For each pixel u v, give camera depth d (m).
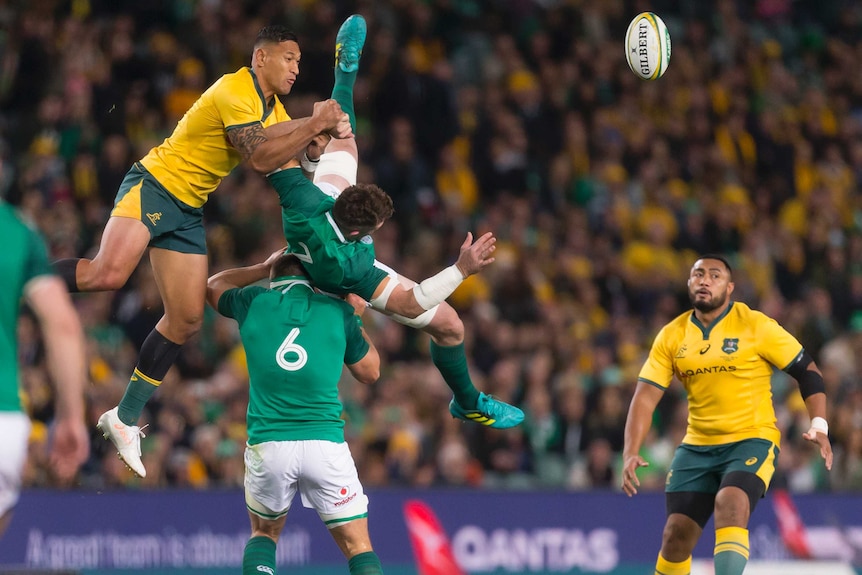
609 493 38.59
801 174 61.31
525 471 41.03
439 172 52.38
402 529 36.53
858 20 68.88
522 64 57.75
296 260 22.80
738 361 27.42
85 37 48.31
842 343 47.75
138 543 34.12
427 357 43.91
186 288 22.98
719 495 26.41
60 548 33.34
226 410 38.22
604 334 46.47
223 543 34.97
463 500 37.25
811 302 50.25
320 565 35.75
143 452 36.16
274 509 22.52
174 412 37.12
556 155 55.38
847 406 44.44
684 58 61.59
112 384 36.84
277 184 22.25
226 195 46.28
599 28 60.94
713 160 58.44
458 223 49.84
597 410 42.44
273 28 22.52
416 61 55.69
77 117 45.88
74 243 42.03
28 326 37.12
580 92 57.47
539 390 42.25
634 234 53.31
